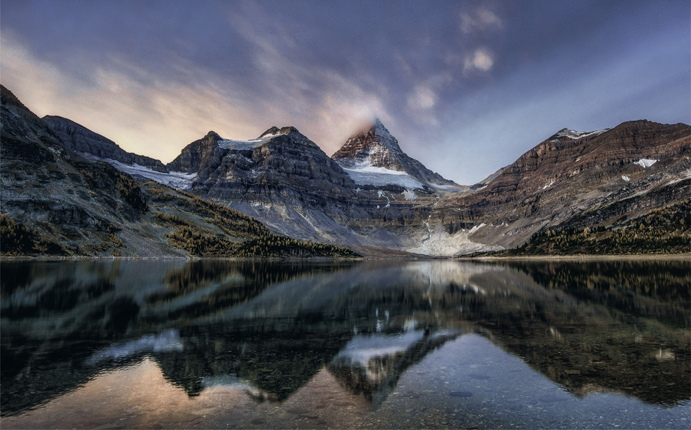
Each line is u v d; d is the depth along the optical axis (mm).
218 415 9766
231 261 144750
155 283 45906
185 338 18641
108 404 10438
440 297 36344
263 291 40500
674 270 68375
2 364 14031
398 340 18484
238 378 12750
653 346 16625
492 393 11344
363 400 10812
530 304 30641
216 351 16203
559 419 9453
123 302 30312
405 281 56562
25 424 9102
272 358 15211
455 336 19250
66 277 50438
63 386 11820
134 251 136375
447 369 13773
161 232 170000
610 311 26234
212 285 45719
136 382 12273
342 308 29016
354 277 65750
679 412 9828
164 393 11336
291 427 9094
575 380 12414
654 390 11438
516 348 16609
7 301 29797
